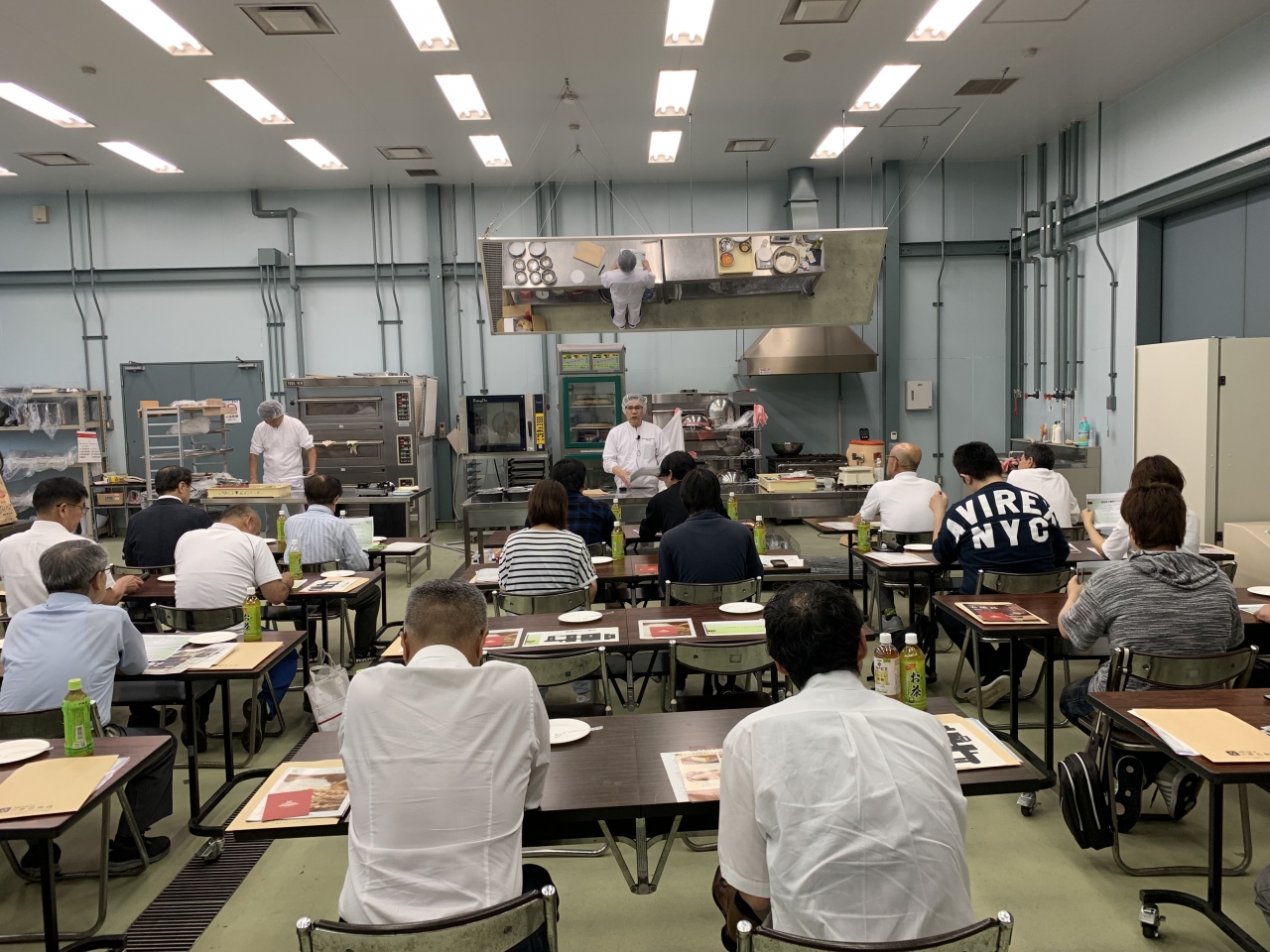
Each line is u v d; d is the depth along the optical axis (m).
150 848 2.71
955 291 9.25
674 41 5.70
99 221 9.12
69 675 2.49
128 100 6.48
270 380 9.34
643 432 6.64
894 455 4.80
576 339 9.40
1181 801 2.44
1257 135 5.50
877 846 1.19
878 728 1.30
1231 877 2.48
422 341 9.36
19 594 3.48
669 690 2.76
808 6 5.21
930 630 4.22
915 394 9.23
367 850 1.41
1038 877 2.53
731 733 1.36
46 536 3.55
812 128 7.58
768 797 1.27
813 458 8.90
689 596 3.35
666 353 9.47
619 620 3.06
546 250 5.25
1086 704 2.76
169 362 9.21
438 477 9.42
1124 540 3.60
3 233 9.12
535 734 1.59
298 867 2.68
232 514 3.88
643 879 2.08
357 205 9.22
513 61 5.94
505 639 2.84
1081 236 7.73
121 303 9.28
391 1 5.02
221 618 3.30
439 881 1.39
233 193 9.15
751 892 1.30
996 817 2.90
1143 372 5.54
